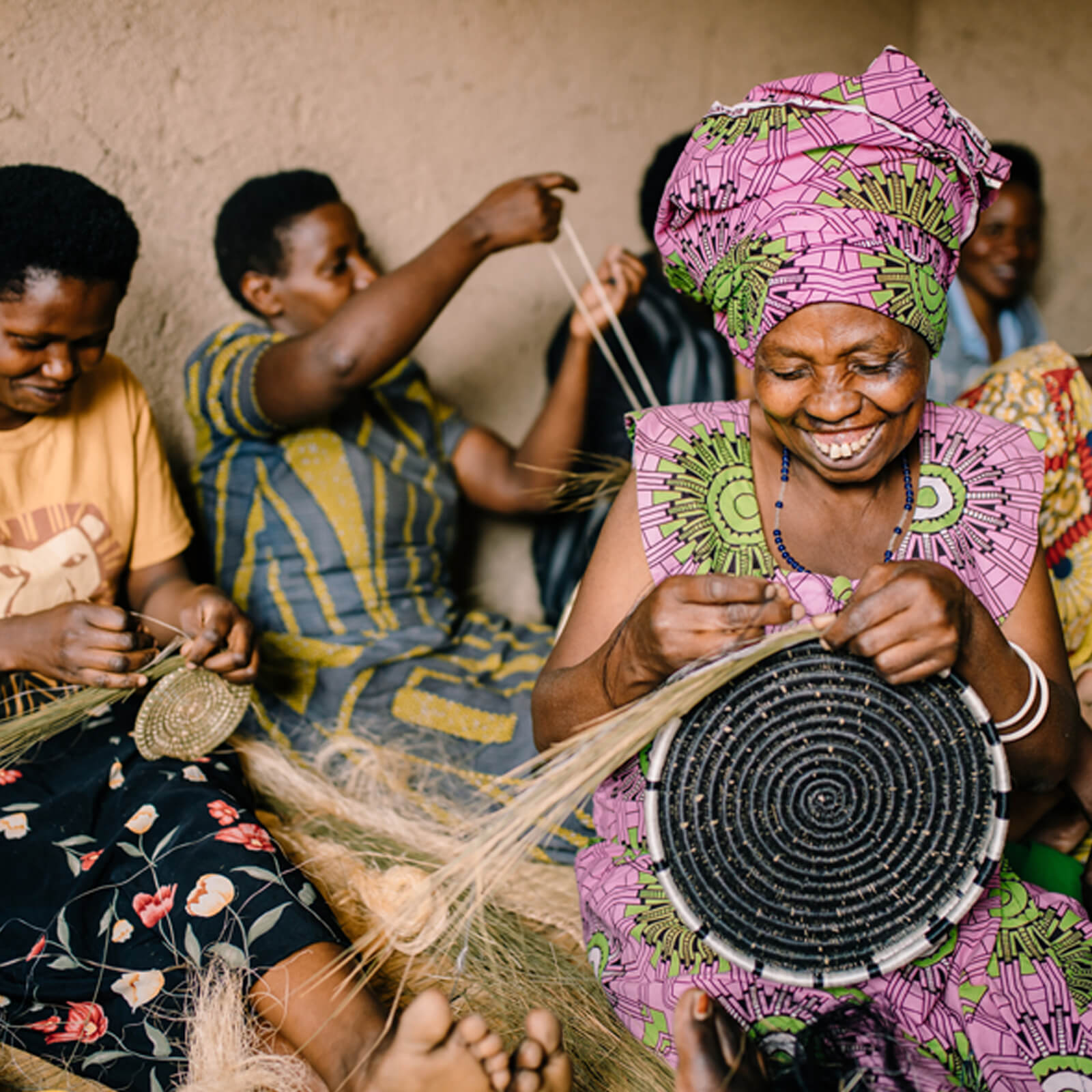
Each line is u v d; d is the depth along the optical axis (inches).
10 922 63.0
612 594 60.7
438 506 110.6
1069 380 78.2
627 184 145.6
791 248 51.6
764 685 50.6
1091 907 70.5
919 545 58.6
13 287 70.3
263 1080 55.9
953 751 50.3
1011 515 58.4
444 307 95.3
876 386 52.4
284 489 100.9
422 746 90.9
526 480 118.0
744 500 59.6
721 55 152.0
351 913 73.3
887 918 50.9
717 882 51.3
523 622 140.6
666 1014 55.7
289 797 86.4
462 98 129.3
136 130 106.9
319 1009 56.9
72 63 102.1
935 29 176.2
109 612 71.6
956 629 47.4
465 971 66.7
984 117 175.8
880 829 50.6
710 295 58.0
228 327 105.1
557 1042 50.1
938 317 53.4
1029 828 70.6
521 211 94.3
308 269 106.3
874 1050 53.1
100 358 77.7
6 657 73.8
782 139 51.6
